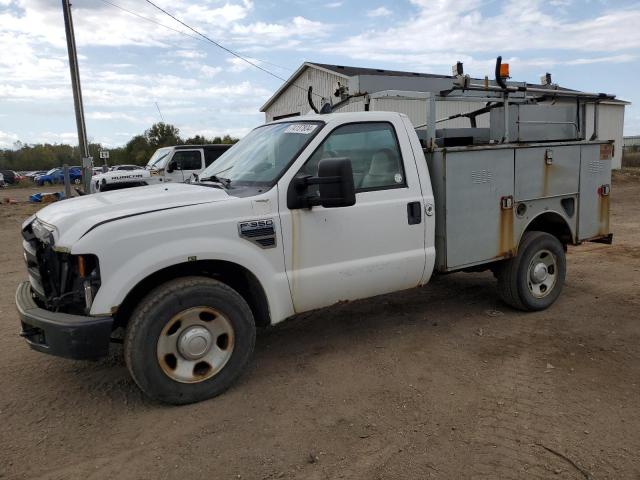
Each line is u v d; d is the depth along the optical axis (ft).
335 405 12.15
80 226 11.45
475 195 16.28
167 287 11.84
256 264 12.71
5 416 11.98
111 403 12.50
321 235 13.60
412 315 18.34
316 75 76.33
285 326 17.53
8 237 41.04
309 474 9.70
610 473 9.61
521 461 9.97
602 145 19.72
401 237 14.87
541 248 18.07
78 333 10.99
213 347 12.50
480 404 12.08
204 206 12.19
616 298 19.81
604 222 20.24
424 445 10.52
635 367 13.91
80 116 56.54
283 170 13.33
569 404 12.03
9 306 20.77
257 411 11.94
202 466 9.99
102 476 9.76
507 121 17.34
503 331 16.65
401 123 15.31
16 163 266.98
